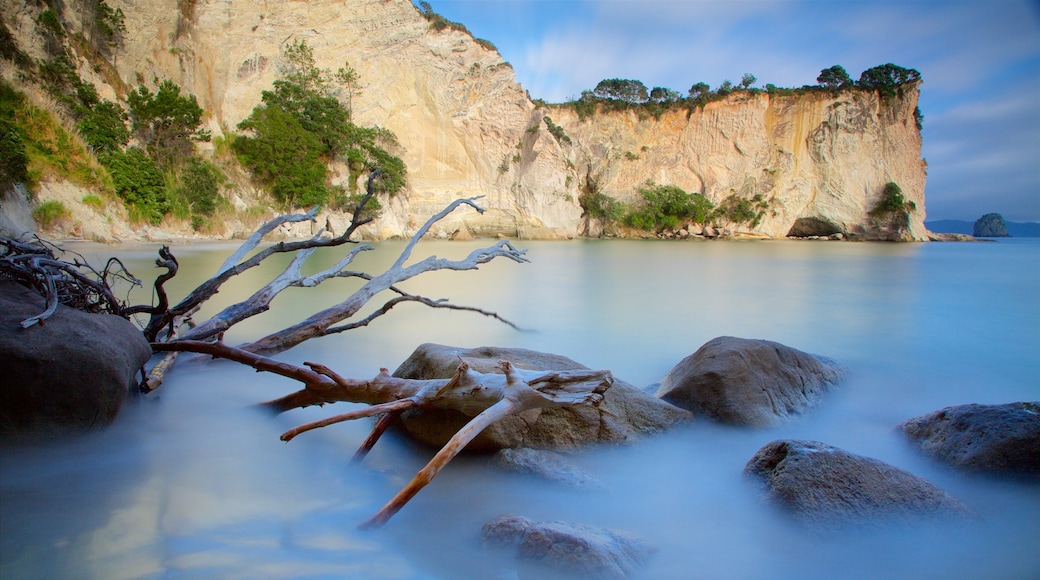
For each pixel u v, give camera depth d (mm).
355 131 48688
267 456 3504
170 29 40031
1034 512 2863
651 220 63781
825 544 2525
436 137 57250
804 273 19562
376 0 54500
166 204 33062
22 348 3256
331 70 52812
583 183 67125
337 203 45219
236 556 2369
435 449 3678
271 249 5539
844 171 67875
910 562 2402
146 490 2979
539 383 3496
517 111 59031
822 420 4457
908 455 3646
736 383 4336
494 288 13953
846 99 68188
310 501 2926
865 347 7332
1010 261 27266
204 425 4004
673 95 72750
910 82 69500
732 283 15828
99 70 34969
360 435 3961
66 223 26203
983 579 2287
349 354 6434
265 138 41688
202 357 5727
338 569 2295
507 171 58562
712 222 66750
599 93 75062
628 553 2355
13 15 29031
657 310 10430
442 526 2703
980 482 3131
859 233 66875
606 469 3451
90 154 30172
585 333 8109
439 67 56688
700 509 2914
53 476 3104
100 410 3484
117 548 2395
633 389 4180
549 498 3023
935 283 16125
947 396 5164
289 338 5613
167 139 36750
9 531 2502
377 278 6281
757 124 67688
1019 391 5320
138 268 15586
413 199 54688
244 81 47344
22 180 24859
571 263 24094
